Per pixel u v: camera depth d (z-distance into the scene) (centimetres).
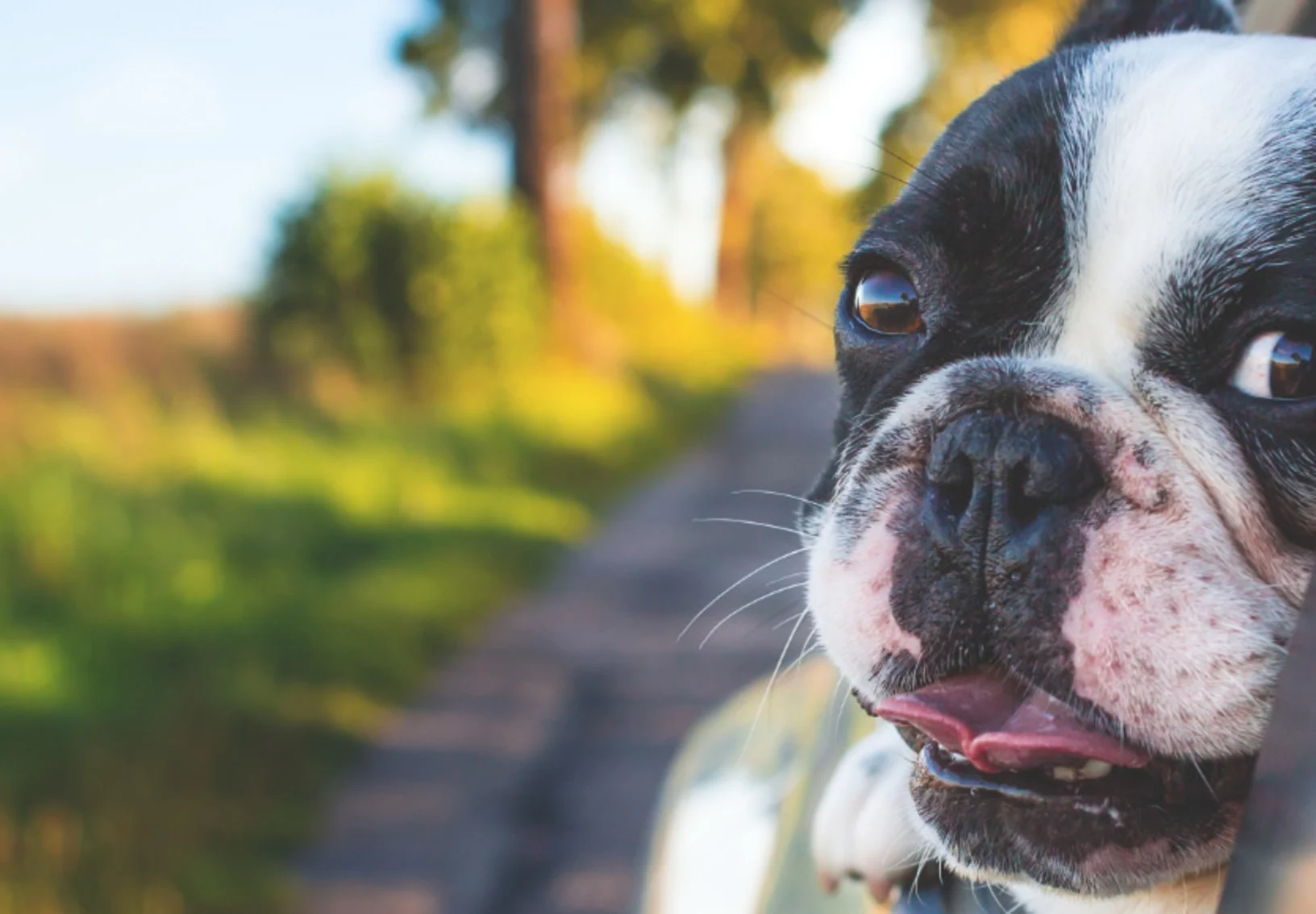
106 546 187
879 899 54
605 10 723
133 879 111
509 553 248
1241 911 38
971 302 52
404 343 386
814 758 64
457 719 165
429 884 122
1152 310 48
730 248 1041
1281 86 49
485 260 396
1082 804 47
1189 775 47
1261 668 45
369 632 185
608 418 405
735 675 182
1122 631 46
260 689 155
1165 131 50
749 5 750
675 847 74
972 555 47
